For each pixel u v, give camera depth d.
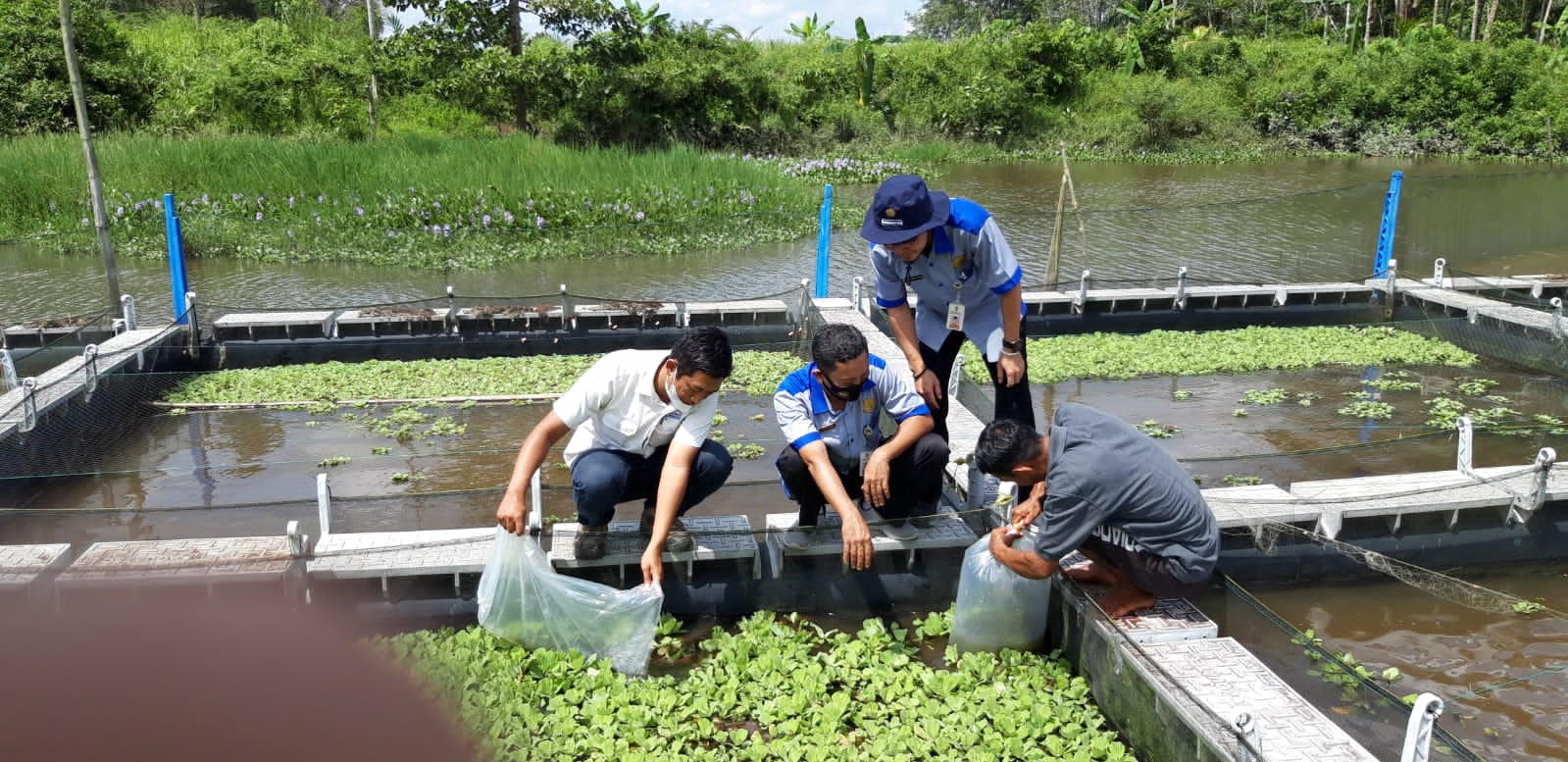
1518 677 4.32
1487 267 13.95
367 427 7.55
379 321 9.39
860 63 34.16
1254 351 9.47
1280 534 4.93
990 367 4.98
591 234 16.00
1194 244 15.62
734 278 13.92
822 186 24.06
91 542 5.57
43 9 22.39
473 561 4.53
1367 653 4.53
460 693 3.86
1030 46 34.88
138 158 17.41
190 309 8.83
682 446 4.14
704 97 28.89
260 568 4.39
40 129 21.12
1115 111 34.03
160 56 26.55
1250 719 3.10
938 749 3.70
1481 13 44.12
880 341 8.95
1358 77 34.00
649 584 4.12
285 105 24.52
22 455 6.40
